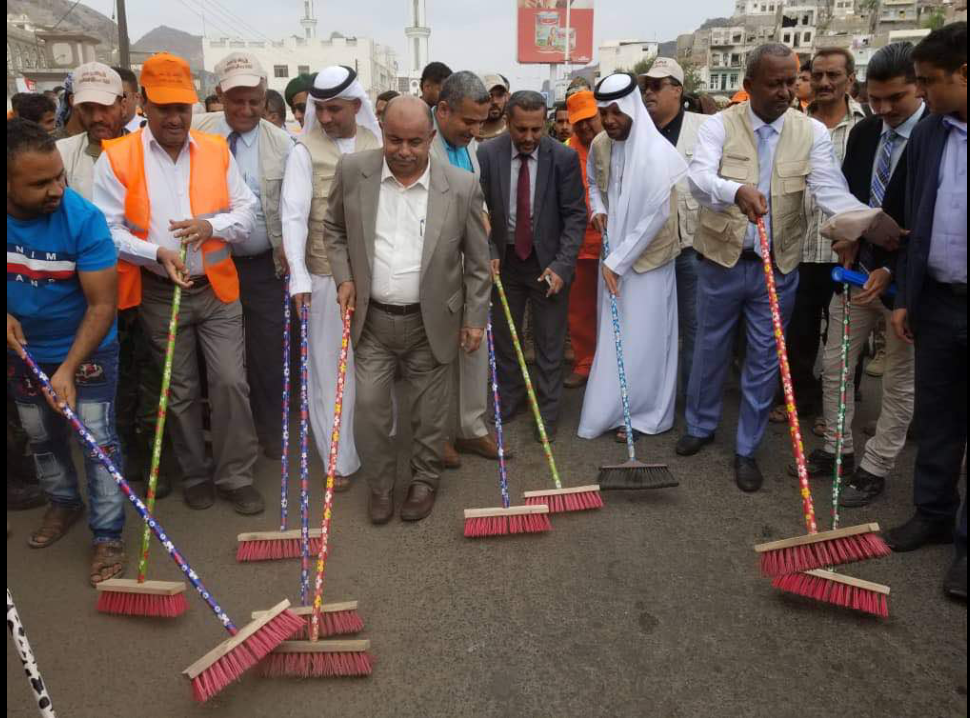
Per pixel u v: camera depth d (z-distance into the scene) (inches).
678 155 151.3
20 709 89.0
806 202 161.5
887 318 126.3
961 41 93.1
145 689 92.4
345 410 143.9
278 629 91.5
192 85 122.6
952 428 114.0
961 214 102.1
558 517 133.3
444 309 126.4
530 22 1529.3
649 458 157.0
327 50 2568.9
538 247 159.8
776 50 126.6
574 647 99.1
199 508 137.3
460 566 118.3
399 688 92.2
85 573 116.9
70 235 100.9
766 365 140.9
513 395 176.2
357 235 123.2
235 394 132.2
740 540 124.9
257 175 148.4
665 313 162.6
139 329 138.9
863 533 98.8
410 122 113.7
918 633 100.7
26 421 115.0
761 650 98.1
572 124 194.4
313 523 132.4
